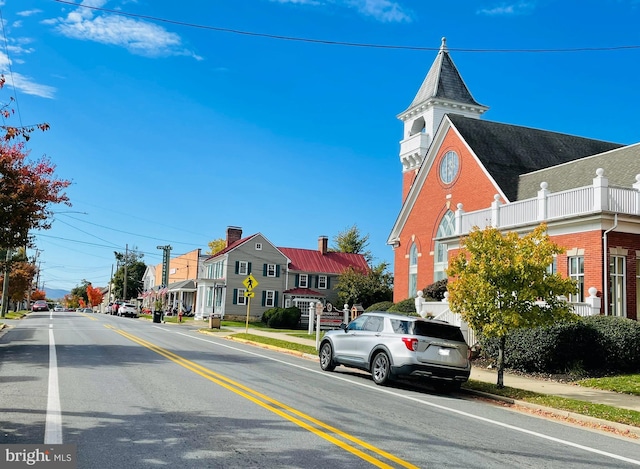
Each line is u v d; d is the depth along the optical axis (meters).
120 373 13.13
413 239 36.72
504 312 13.95
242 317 57.06
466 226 26.44
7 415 8.44
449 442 8.06
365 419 9.30
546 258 14.03
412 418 9.75
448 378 13.66
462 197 32.00
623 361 17.17
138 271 109.88
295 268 60.00
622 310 20.02
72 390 10.67
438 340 13.71
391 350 13.92
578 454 8.04
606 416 11.07
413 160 42.41
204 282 59.31
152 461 6.39
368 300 57.00
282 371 15.45
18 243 20.62
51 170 20.48
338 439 7.73
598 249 20.02
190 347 21.58
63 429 7.70
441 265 33.50
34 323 36.84
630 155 25.52
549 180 27.92
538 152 33.25
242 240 58.69
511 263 14.04
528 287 13.95
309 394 11.59
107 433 7.57
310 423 8.64
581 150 35.12
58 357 16.08
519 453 7.76
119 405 9.43
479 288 14.20
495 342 18.66
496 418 10.64
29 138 16.95
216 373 13.89
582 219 20.55
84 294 158.75
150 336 26.80
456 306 14.80
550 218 21.62
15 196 19.22
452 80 44.34
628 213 20.00
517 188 29.11
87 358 15.97
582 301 20.62
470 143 31.69
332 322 23.95
